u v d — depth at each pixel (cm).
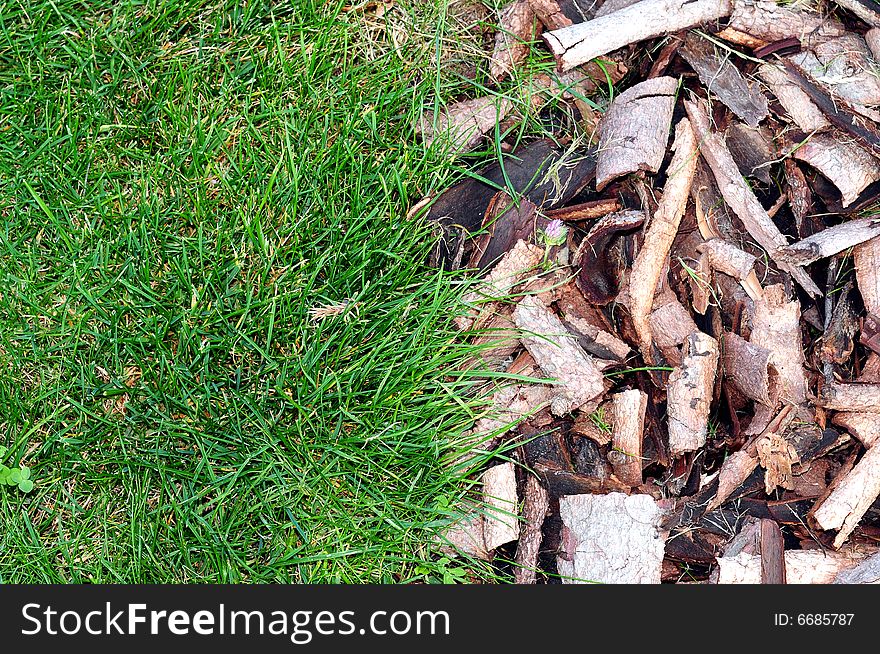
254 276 83
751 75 83
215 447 81
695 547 79
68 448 81
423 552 82
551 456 80
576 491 80
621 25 82
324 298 83
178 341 82
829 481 80
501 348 82
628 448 79
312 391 82
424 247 84
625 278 80
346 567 81
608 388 81
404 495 82
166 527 80
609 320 81
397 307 83
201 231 83
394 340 83
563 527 79
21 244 83
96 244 83
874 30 83
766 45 82
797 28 82
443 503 81
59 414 81
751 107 82
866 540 79
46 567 80
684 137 81
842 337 81
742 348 79
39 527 81
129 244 83
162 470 80
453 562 82
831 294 81
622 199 81
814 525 79
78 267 82
